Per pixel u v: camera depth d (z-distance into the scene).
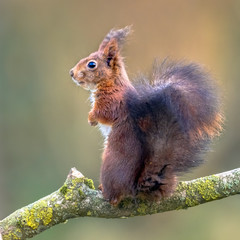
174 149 6.43
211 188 6.79
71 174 6.79
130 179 6.52
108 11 18.45
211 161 16.58
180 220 15.14
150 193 6.57
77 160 17.16
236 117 17.44
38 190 16.20
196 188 6.79
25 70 18.00
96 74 7.10
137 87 6.89
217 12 18.50
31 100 17.67
